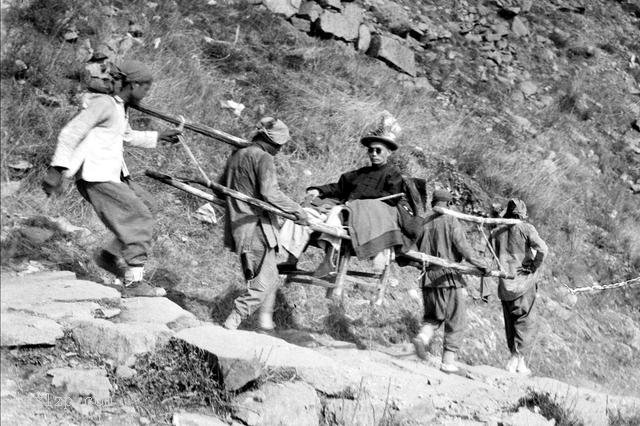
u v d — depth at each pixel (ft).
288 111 32.17
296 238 19.76
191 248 23.97
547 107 46.96
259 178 18.83
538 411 20.33
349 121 33.01
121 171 18.52
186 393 15.78
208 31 34.58
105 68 18.06
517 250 25.25
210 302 21.95
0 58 24.32
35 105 23.91
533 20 55.31
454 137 37.22
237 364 15.65
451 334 22.71
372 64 39.81
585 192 41.47
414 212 20.80
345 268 20.20
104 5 30.78
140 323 17.11
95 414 14.64
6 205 21.08
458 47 47.37
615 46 58.75
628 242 39.81
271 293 20.10
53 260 20.06
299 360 17.01
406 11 46.52
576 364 30.14
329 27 39.42
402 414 17.21
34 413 14.08
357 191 20.59
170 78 28.89
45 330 15.75
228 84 31.83
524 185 37.22
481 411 18.89
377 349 24.35
